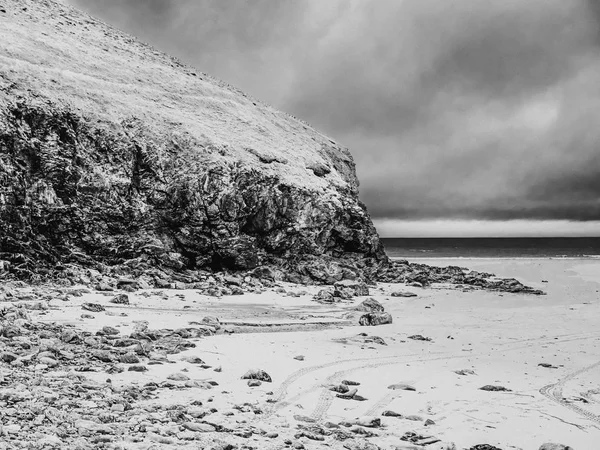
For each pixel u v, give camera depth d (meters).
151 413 11.22
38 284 32.31
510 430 12.22
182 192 45.38
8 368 13.53
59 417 10.01
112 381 13.64
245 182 48.88
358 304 36.25
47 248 37.16
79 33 70.06
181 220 45.06
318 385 15.21
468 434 11.80
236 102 73.38
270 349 20.00
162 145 48.03
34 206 37.66
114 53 68.81
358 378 16.47
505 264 84.81
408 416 12.80
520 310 35.75
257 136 62.12
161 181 45.78
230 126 61.31
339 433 11.11
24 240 35.97
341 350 20.91
